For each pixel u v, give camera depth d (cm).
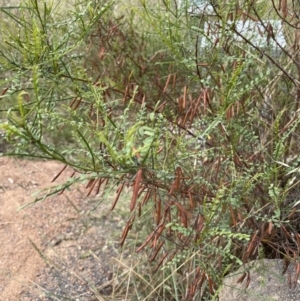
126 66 189
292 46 146
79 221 223
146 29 195
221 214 129
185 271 166
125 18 206
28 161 270
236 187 130
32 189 247
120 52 183
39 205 233
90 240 211
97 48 197
